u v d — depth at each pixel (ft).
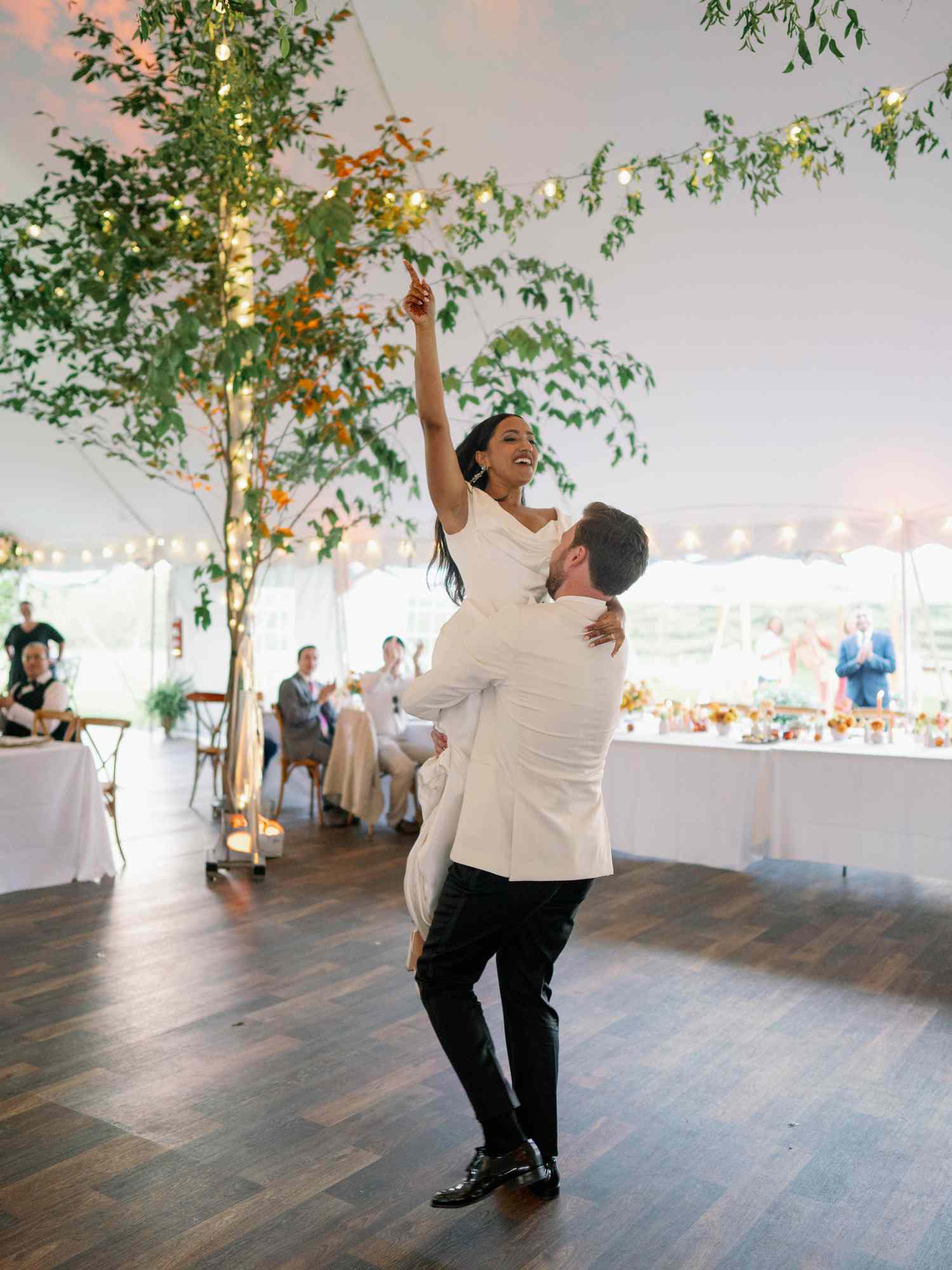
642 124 16.55
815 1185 7.67
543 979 7.56
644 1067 9.76
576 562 7.11
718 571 30.55
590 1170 7.84
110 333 16.74
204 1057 9.80
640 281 19.56
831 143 14.67
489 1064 7.11
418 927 7.53
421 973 7.25
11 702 17.84
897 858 17.13
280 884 16.60
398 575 31.96
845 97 15.25
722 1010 11.32
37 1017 10.78
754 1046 10.33
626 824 19.27
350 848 19.54
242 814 17.15
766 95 15.56
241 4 11.55
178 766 28.91
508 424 7.46
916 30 14.02
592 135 16.96
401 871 17.69
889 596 28.48
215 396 18.12
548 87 16.31
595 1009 11.28
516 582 7.25
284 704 22.17
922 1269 6.63
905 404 20.53
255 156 15.19
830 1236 6.99
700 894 16.60
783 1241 6.92
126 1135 8.27
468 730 7.09
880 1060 10.01
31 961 12.61
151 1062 9.68
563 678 6.81
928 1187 7.66
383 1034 10.41
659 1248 6.82
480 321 21.09
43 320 16.81
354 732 20.76
